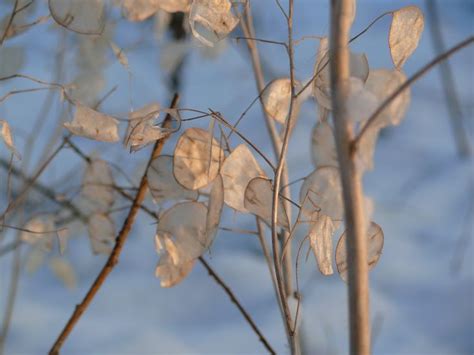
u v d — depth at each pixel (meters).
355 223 1.01
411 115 3.19
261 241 1.24
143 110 1.20
